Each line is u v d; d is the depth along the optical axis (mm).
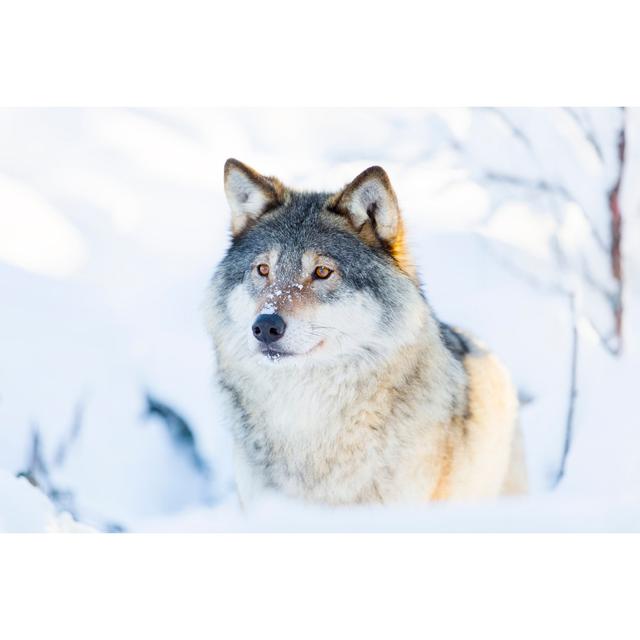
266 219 2166
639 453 2582
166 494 2584
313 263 2092
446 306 3014
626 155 3041
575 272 3025
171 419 2672
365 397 2082
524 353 2871
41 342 2783
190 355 2775
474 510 2166
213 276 2174
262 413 2113
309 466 2104
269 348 2049
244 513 2164
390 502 2100
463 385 2172
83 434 2637
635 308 2965
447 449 2105
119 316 2879
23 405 2650
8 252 3012
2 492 2170
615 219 3023
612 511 2189
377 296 2098
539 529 2156
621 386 2760
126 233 3199
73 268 3018
